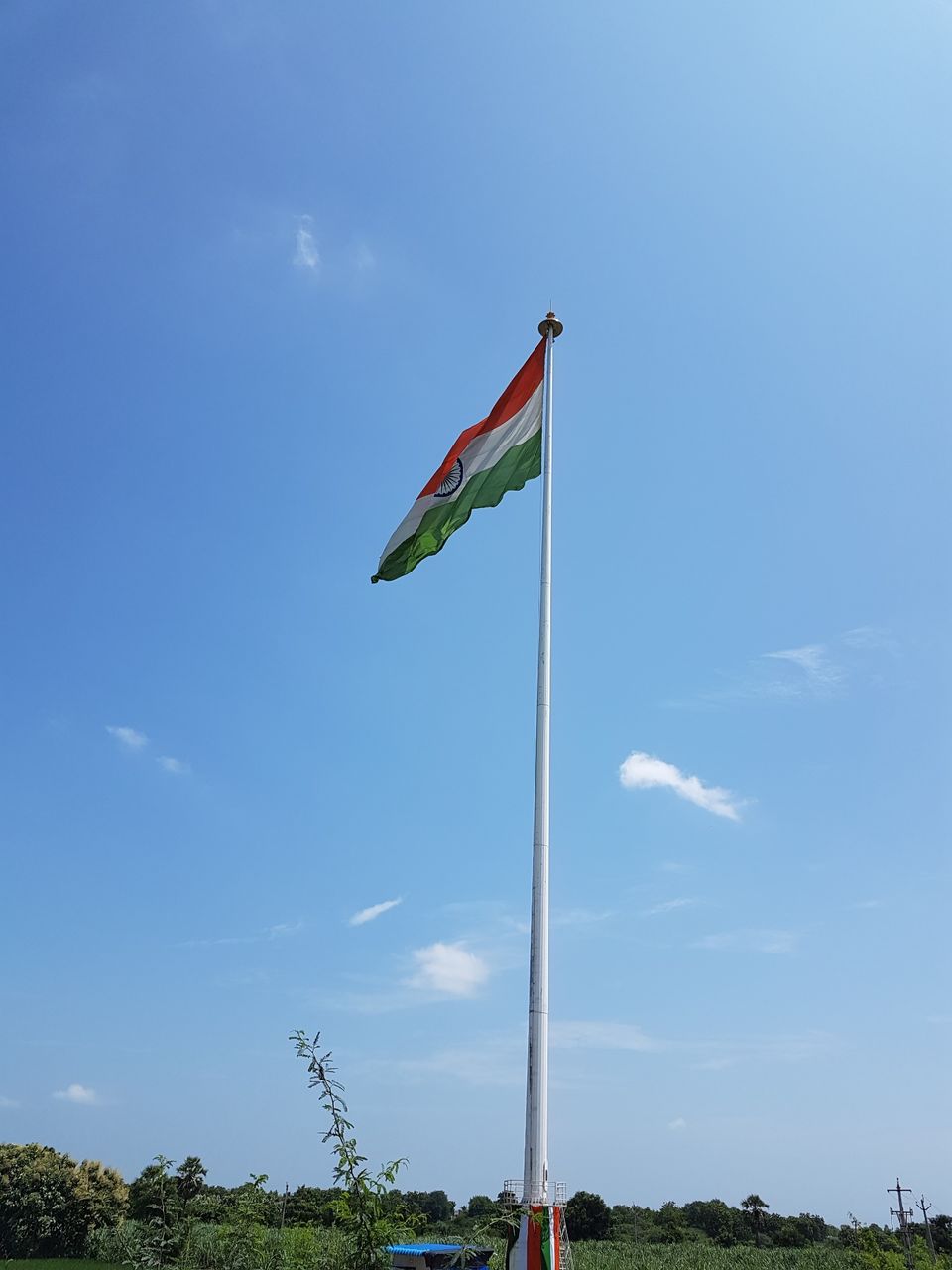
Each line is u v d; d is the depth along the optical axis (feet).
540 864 44.11
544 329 59.77
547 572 52.26
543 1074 39.60
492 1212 36.78
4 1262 112.78
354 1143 29.89
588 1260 157.48
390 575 59.36
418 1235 32.81
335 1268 29.89
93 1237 123.65
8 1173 132.36
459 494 58.75
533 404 58.44
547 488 54.95
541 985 41.45
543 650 49.78
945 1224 173.58
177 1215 46.32
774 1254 167.94
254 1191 47.57
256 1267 42.45
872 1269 151.94
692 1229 252.21
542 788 45.96
